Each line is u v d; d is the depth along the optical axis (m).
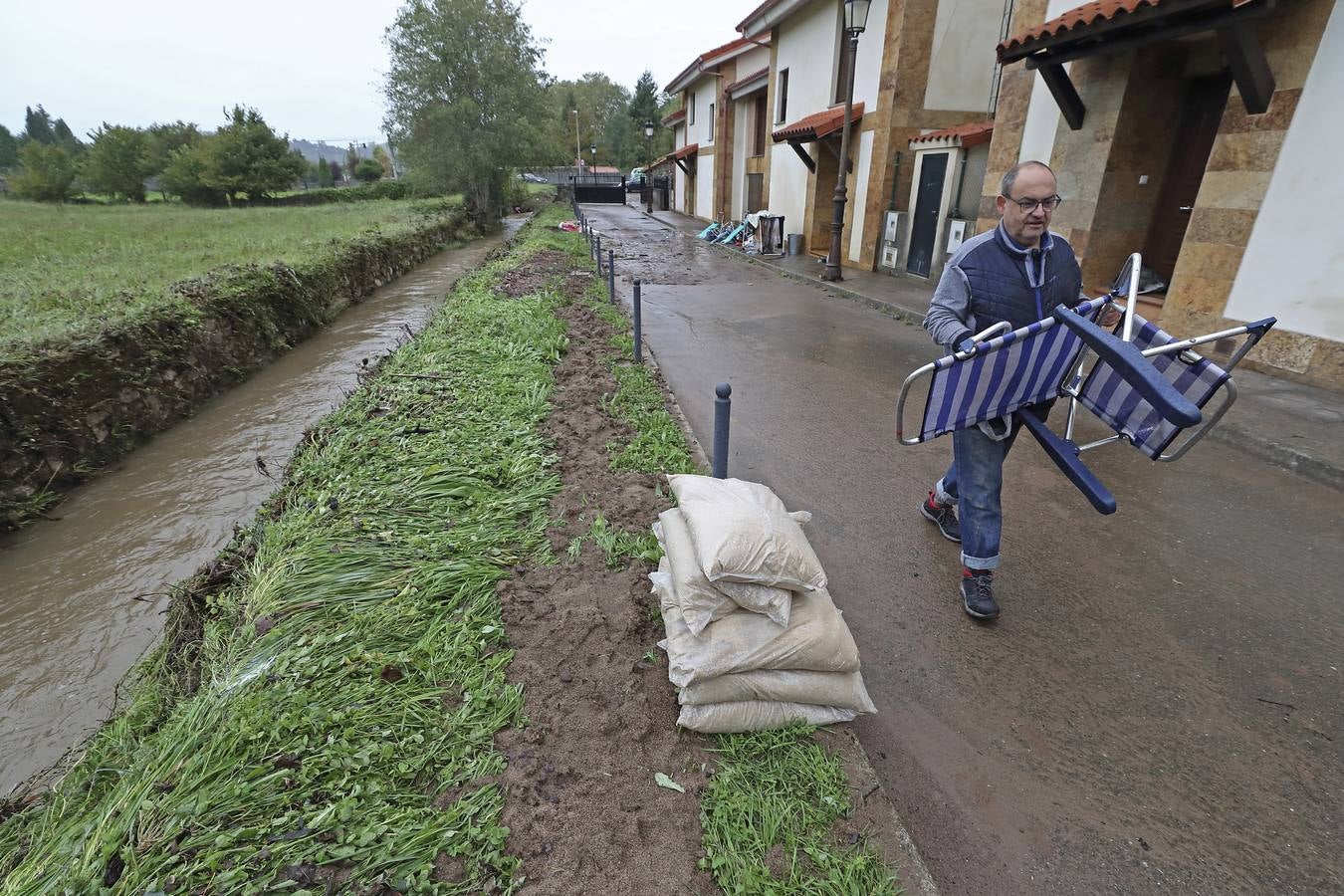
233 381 7.27
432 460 4.12
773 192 20.16
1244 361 6.29
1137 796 2.21
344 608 2.74
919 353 7.87
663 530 2.73
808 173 17.05
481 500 3.71
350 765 2.01
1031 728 2.48
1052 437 2.67
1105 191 7.81
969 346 2.43
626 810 1.97
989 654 2.86
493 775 2.05
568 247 17.17
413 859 1.78
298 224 18.67
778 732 2.28
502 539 3.34
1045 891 1.92
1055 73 7.50
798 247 16.58
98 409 5.31
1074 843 2.06
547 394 5.50
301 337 9.27
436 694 2.32
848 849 1.91
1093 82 7.71
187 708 2.29
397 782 2.00
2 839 2.00
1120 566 3.49
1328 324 5.60
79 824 1.88
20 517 4.36
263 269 8.98
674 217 32.62
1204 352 6.59
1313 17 5.35
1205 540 3.75
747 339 8.53
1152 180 7.79
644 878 1.78
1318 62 5.38
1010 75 8.98
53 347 5.22
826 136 15.23
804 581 2.28
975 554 2.98
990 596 3.06
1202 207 6.50
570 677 2.45
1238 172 6.12
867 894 1.79
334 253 11.78
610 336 7.92
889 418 5.73
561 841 1.86
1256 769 2.31
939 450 5.04
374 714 2.21
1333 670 2.76
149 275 8.58
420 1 22.80
